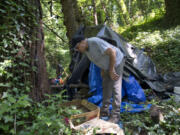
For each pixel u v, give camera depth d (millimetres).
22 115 2047
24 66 2451
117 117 2582
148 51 6395
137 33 9039
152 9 14352
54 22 6461
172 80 4148
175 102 3105
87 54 2566
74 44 2465
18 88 2359
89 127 2160
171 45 6152
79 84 3926
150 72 4352
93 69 3699
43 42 2941
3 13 2246
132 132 2432
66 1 5895
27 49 2533
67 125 2127
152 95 3637
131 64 3846
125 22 14594
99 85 3562
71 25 5973
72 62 4477
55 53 7633
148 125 2572
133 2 16078
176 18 8789
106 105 2742
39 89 2660
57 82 4770
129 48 4449
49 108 2191
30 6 2541
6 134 1795
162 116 2559
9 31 2236
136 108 3021
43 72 2771
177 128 2365
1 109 1650
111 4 15602
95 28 4367
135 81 3609
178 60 5223
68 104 2832
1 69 2088
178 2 8672
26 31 2523
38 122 1811
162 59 5590
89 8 11070
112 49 2348
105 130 2121
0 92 2180
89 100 3402
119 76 2602
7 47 2275
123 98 3533
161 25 9492
